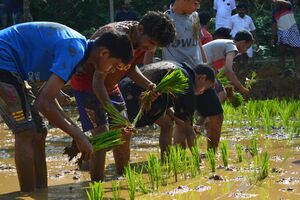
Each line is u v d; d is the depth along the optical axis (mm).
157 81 9719
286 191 8117
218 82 13227
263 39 28938
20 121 8141
